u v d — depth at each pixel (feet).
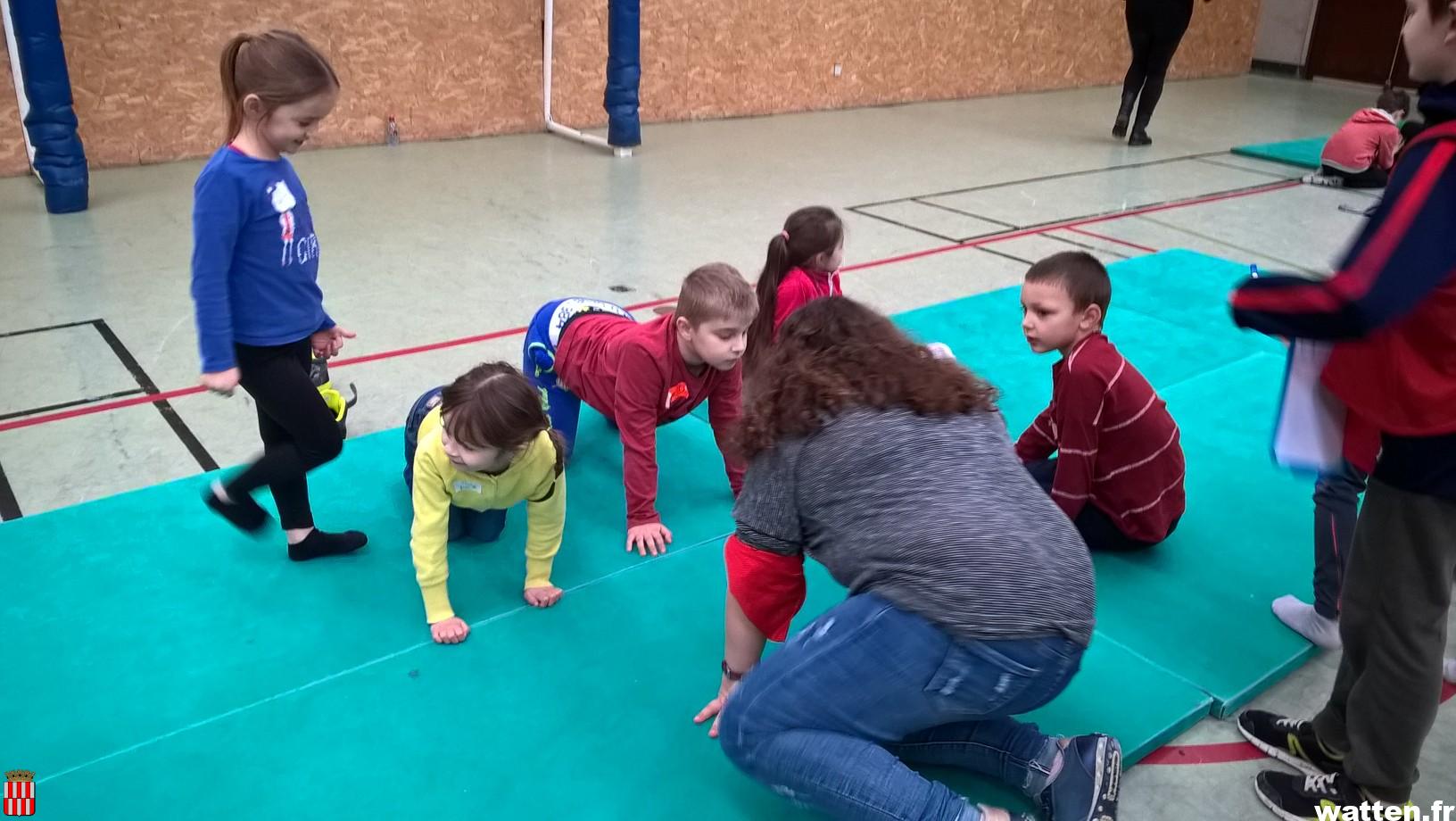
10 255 15.51
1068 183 23.00
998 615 4.88
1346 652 5.94
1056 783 5.90
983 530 4.95
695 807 6.00
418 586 7.94
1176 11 25.81
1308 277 4.84
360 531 8.61
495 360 12.50
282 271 7.23
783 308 9.55
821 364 5.40
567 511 9.11
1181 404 11.46
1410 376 5.01
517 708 6.72
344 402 10.75
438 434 7.18
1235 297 4.94
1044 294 7.77
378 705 6.68
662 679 7.03
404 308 14.07
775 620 6.01
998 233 18.80
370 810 5.88
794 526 5.47
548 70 25.00
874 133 28.04
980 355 12.72
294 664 7.02
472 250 16.65
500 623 7.54
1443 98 4.60
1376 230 4.50
